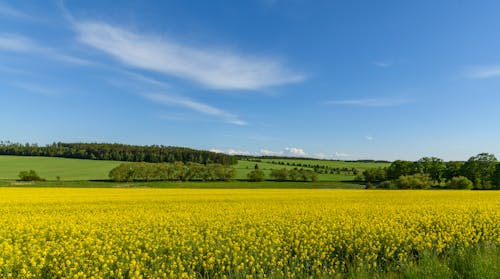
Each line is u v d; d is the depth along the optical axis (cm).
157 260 867
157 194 3503
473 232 1162
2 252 901
